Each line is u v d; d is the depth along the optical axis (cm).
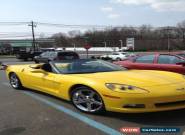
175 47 10775
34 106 649
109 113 564
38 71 713
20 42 9738
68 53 2273
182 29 10762
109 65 691
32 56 4341
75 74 635
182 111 567
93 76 585
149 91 496
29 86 803
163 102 496
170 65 1021
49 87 695
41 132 473
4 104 679
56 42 12225
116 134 458
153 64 1072
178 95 503
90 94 564
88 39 11894
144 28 11062
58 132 472
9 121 537
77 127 495
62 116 562
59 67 682
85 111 576
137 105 493
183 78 575
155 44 10925
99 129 482
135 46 10812
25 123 523
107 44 11588
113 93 511
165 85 521
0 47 9238
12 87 917
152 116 541
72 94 607
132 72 619
